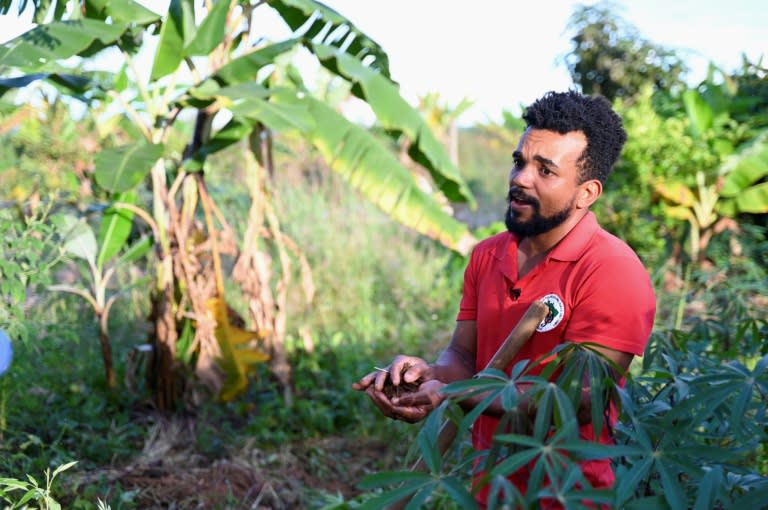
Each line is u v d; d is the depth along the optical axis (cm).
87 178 623
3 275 427
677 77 877
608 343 206
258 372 598
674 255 680
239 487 445
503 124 1085
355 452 520
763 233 670
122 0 491
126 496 381
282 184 915
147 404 546
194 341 532
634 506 187
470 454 190
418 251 936
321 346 689
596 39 880
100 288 554
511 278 225
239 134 532
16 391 483
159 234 538
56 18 489
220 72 511
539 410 175
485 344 232
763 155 641
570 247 215
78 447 451
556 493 159
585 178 216
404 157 937
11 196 732
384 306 788
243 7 539
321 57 514
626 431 200
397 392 220
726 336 342
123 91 579
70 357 576
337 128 527
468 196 564
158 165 534
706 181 666
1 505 330
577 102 216
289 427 548
